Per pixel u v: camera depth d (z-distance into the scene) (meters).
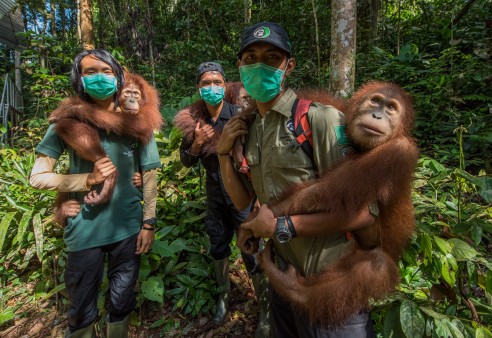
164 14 14.39
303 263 1.52
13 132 8.07
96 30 14.83
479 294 2.44
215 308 3.00
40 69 7.20
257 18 9.45
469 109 5.11
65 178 2.04
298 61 8.15
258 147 1.55
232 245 3.52
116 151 2.22
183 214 3.74
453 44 6.02
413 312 1.63
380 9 10.10
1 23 11.23
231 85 3.01
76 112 2.09
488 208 2.01
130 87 2.36
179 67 9.86
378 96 1.57
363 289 1.48
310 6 8.44
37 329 3.05
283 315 1.71
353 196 1.36
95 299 2.31
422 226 1.87
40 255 3.20
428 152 4.48
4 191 4.23
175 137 4.12
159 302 3.09
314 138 1.42
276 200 1.50
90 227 2.17
